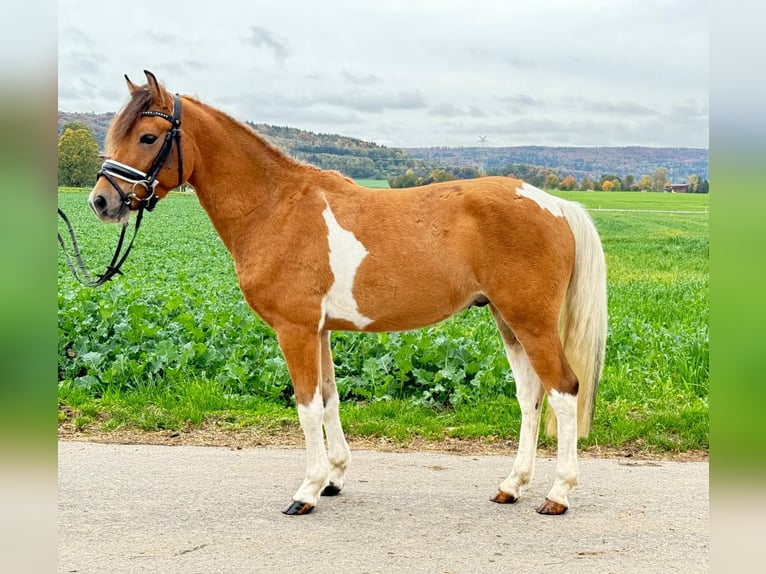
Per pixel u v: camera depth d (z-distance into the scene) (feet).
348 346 26.86
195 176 16.12
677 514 15.24
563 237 15.51
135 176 15.38
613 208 141.38
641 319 37.24
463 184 15.88
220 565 12.61
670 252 86.99
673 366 26.78
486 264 15.20
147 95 15.64
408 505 15.76
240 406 22.95
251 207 15.94
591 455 19.56
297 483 17.15
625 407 22.54
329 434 16.69
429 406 23.41
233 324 29.30
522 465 16.06
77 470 17.79
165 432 21.13
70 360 26.07
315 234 15.55
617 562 12.82
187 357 25.13
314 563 12.72
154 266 62.59
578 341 15.75
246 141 16.21
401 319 15.75
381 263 15.38
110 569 12.41
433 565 12.65
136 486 16.74
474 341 26.96
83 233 93.97
